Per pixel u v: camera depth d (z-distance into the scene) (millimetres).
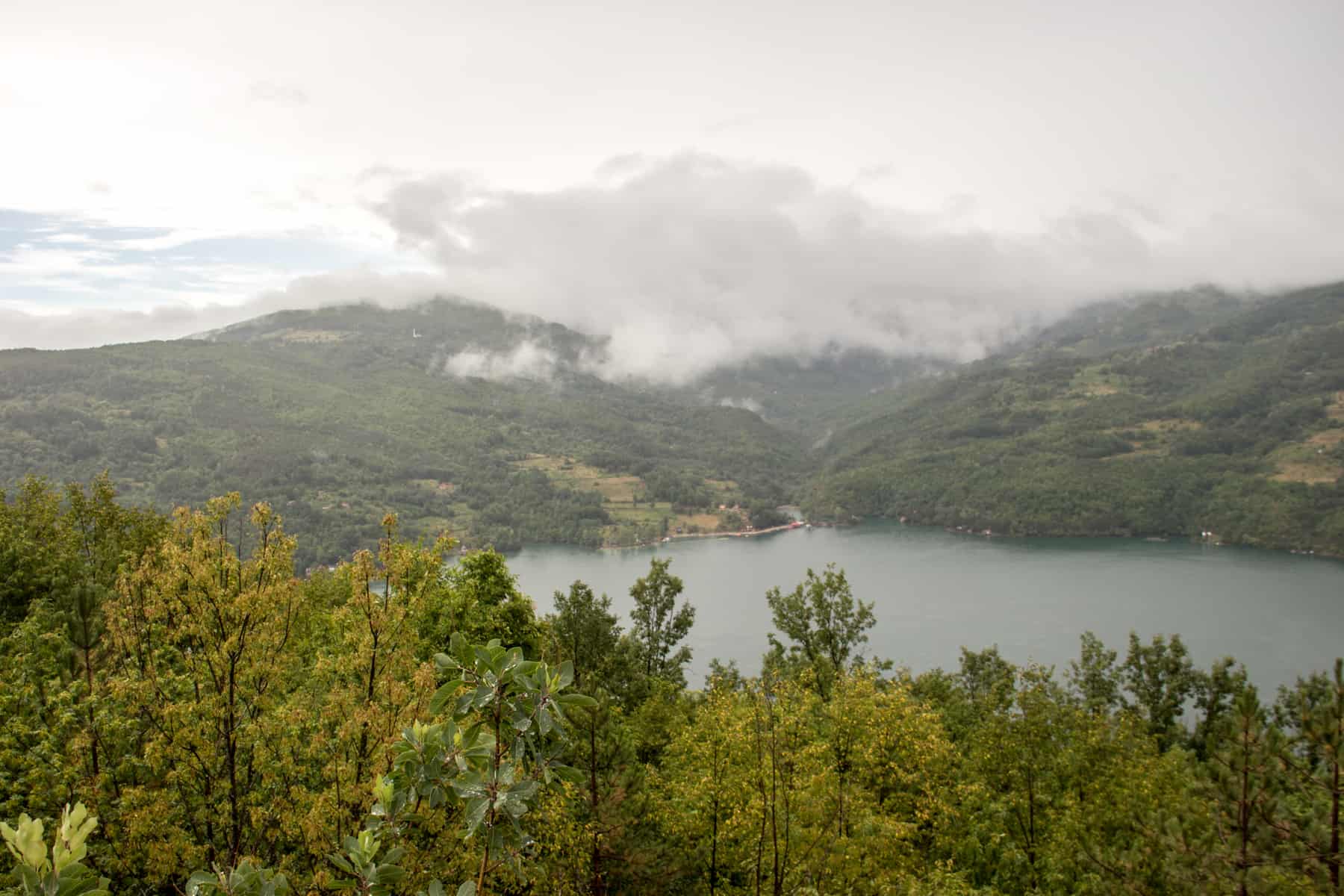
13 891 5230
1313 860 17188
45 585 35250
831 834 27031
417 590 19750
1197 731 58469
